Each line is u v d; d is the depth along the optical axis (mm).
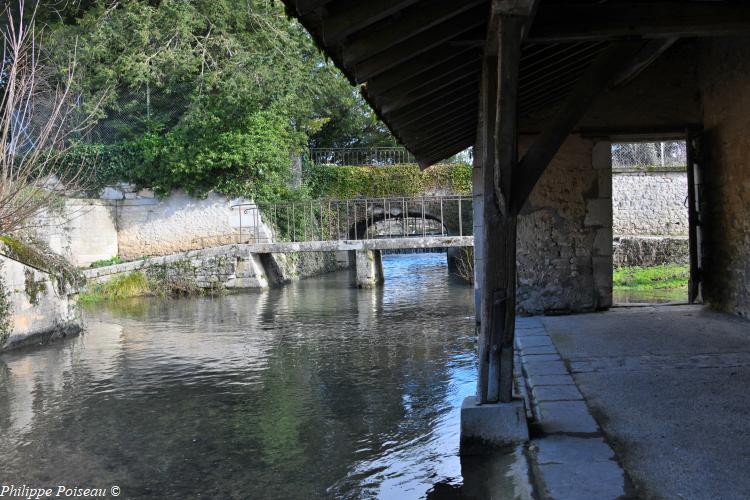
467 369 6594
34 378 6926
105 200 17828
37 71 11469
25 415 5500
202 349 8383
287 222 19094
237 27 17656
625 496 2586
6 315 8508
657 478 2744
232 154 17328
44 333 9195
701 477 2721
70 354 8289
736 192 6641
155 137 17688
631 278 12039
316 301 13641
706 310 7281
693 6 3377
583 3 3529
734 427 3330
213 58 17609
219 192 17844
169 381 6609
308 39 17781
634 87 7555
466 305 12125
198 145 17453
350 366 6996
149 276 16328
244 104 17016
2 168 9266
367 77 3578
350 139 26234
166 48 16844
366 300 13523
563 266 7656
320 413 5219
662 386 4188
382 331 9352
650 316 7043
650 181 15641
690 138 7602
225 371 6992
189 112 17250
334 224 21859
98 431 4988
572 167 7633
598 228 7637
